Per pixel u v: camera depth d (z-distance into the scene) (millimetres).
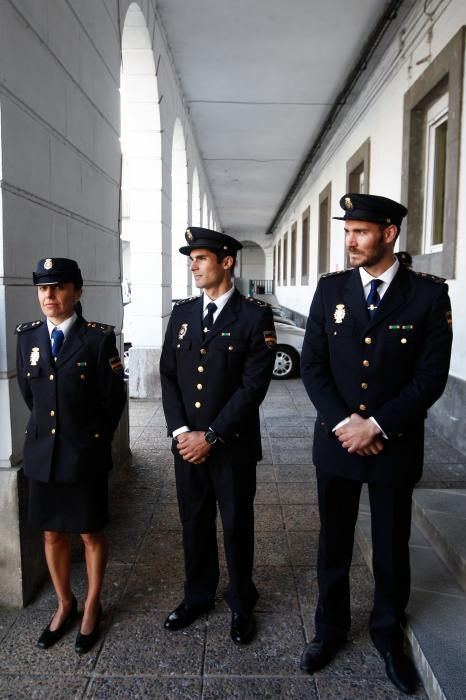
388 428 1953
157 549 3152
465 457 4512
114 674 2174
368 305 2066
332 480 2174
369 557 2918
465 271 4523
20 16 2557
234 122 9633
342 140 9359
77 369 2270
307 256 14180
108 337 2340
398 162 6285
